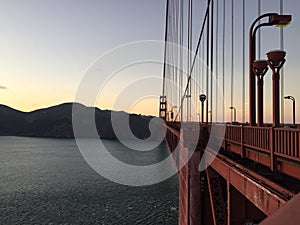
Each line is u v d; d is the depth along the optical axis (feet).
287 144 19.21
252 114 36.24
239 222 27.66
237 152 32.99
